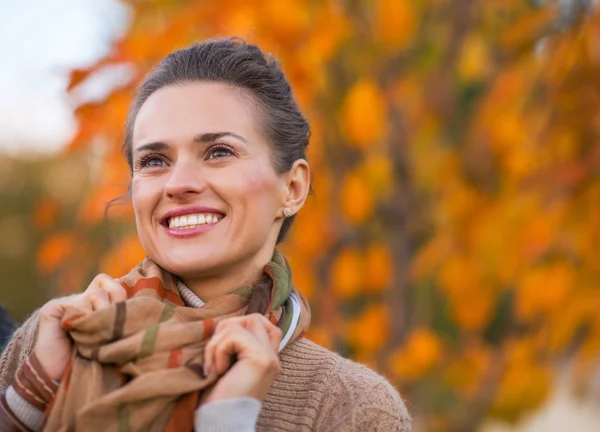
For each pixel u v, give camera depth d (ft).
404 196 14.73
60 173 37.83
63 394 6.75
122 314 6.90
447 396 15.49
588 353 14.32
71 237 15.99
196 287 7.63
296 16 12.60
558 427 28.50
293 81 13.03
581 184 13.39
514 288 14.92
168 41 12.76
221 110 7.48
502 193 14.21
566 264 13.89
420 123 14.73
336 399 7.36
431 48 14.43
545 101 13.78
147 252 7.61
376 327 14.69
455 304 14.76
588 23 13.41
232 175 7.36
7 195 44.65
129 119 8.05
